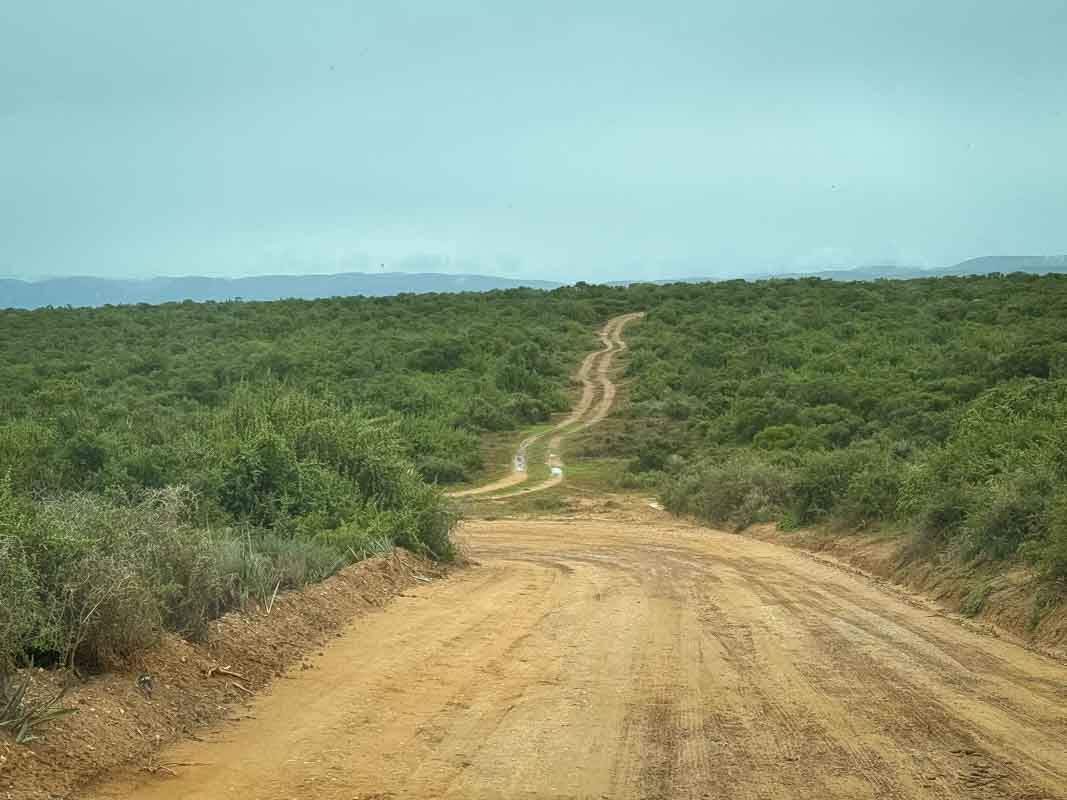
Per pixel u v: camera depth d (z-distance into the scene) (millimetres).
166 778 6148
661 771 6480
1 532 7465
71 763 6066
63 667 7297
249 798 5852
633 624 12203
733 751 6926
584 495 39406
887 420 41562
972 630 11977
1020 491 15148
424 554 18359
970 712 8031
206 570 9602
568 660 9930
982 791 6148
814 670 9570
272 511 16234
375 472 19203
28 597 7008
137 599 7824
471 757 6723
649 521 31391
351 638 10875
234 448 17125
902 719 7797
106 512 8836
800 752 6918
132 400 45219
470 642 10828
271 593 11375
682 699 8375
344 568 14258
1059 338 51125
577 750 6898
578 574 18000
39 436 16359
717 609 13539
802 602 14219
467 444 48562
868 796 6051
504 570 18734
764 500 27984
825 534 22797
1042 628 11477
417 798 5914
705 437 48062
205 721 7445
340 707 7957
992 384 43812
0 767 5746
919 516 17578
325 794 5941
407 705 8078
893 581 16641
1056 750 7016
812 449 38562
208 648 8953
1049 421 20781
